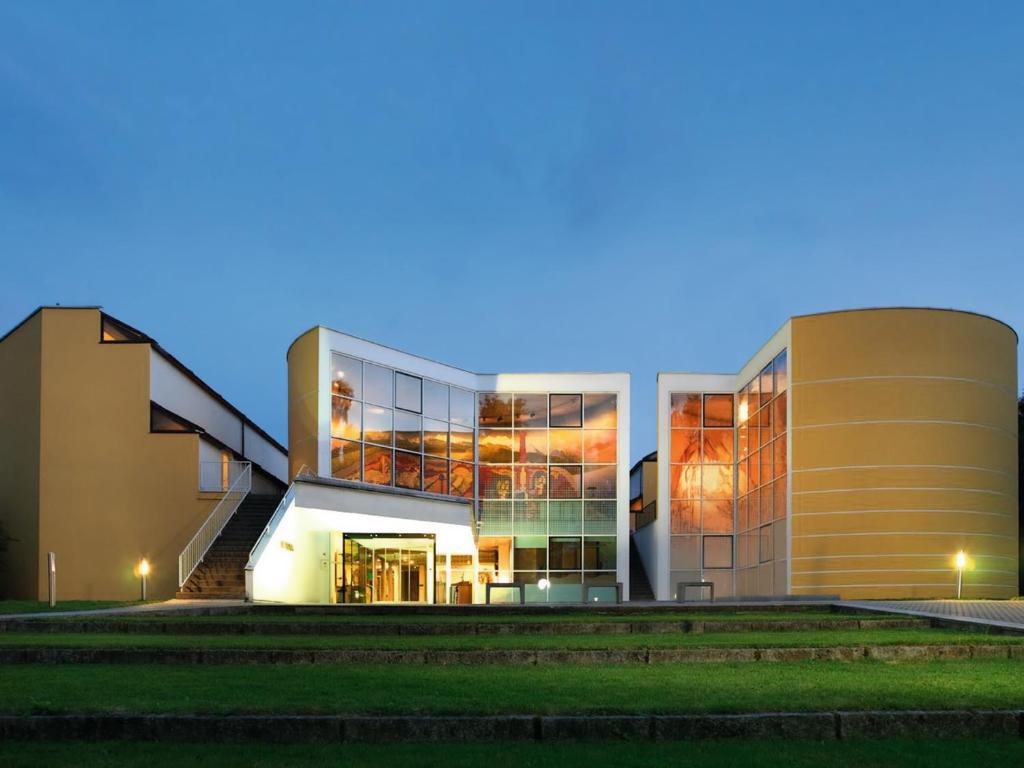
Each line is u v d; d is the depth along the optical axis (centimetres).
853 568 3195
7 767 682
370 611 2008
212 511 3083
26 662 1195
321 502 2845
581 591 4000
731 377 4228
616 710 812
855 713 803
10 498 3244
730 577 4112
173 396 3469
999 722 807
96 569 3108
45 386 3180
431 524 3238
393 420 3694
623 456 4091
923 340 3234
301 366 3562
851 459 3241
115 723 776
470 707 825
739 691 924
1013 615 1802
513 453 4091
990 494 3238
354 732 773
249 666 1148
